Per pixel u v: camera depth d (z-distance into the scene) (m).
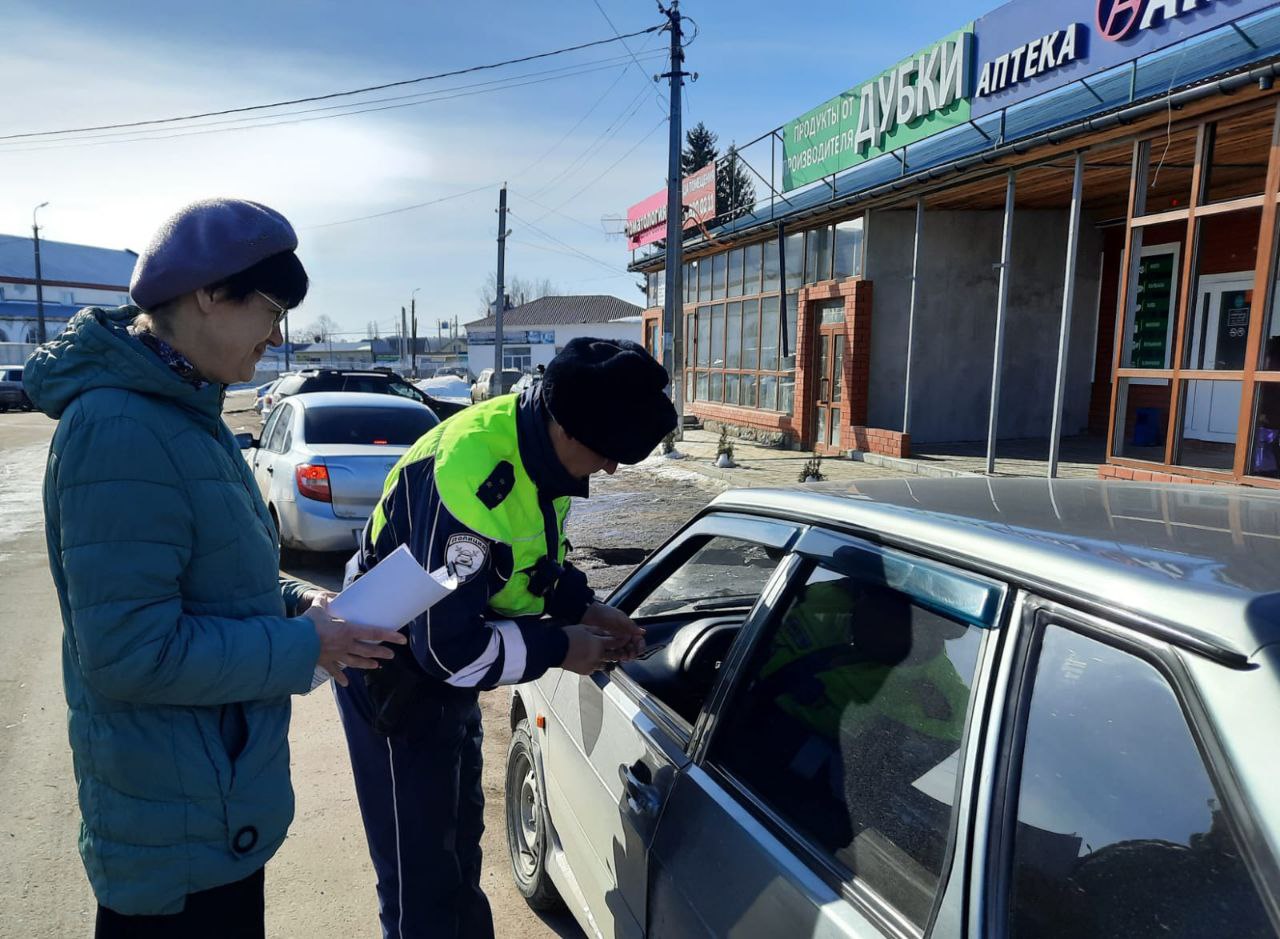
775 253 14.85
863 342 12.31
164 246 1.40
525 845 2.90
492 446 1.72
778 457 13.23
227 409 34.69
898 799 1.33
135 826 1.43
